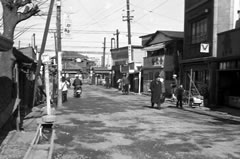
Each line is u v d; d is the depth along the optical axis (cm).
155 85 1780
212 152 755
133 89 4003
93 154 727
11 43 652
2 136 877
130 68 3903
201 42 2212
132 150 770
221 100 1939
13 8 987
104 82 6272
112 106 1894
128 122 1235
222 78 1941
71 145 819
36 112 1477
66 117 1370
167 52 3056
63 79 2223
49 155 670
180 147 805
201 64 2181
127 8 3816
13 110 938
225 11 1970
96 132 1009
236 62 1725
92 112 1567
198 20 2267
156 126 1145
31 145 753
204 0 2138
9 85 981
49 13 1252
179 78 2566
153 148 791
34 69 1889
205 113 1596
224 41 1828
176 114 1539
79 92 2702
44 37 1291
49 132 932
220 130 1074
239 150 778
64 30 2000
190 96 2005
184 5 2506
